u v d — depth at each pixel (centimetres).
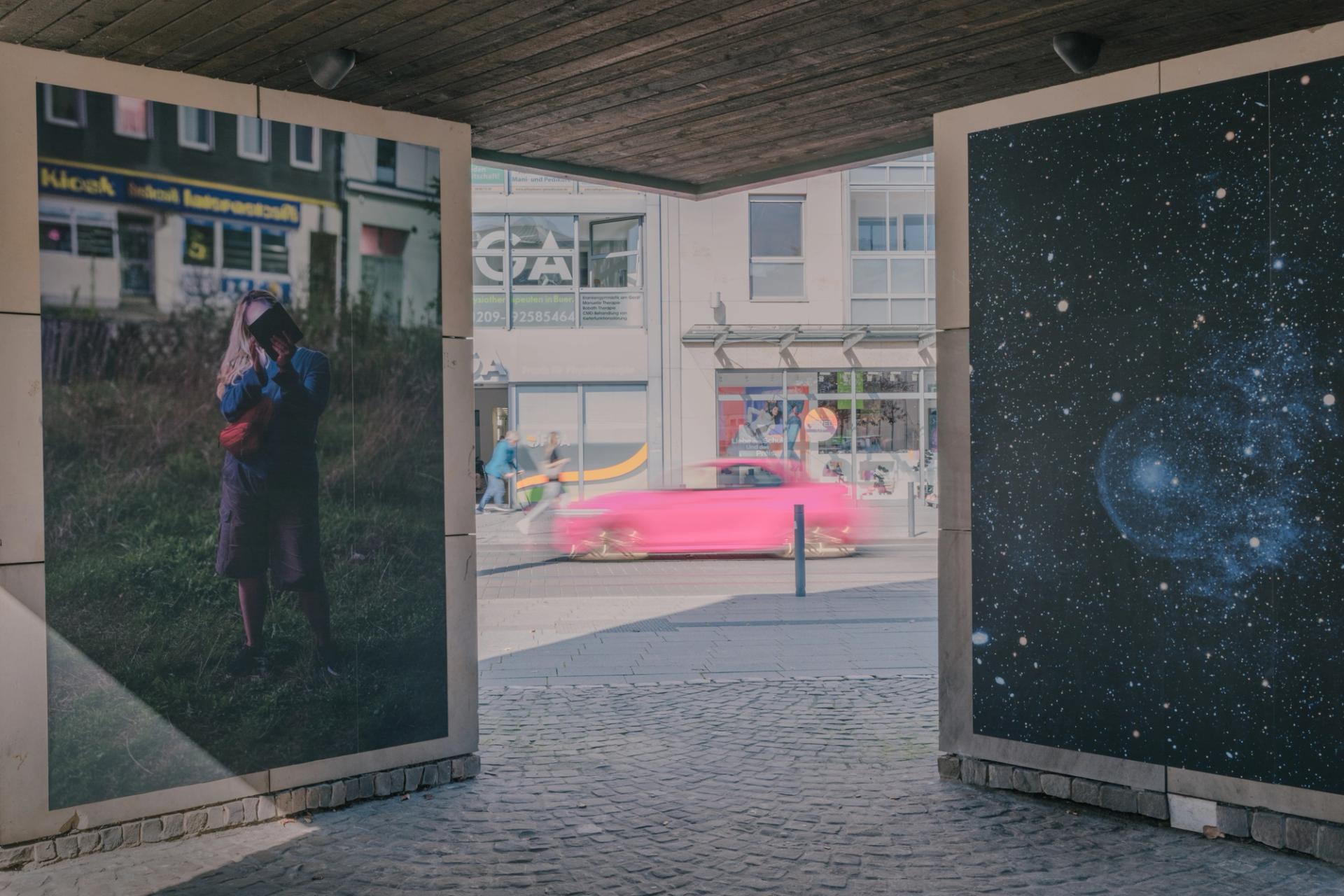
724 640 1107
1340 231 499
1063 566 594
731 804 597
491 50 562
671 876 494
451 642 653
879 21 543
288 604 590
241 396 573
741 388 2692
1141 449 564
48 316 514
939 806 590
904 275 2723
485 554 1903
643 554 1759
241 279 573
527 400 2686
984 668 627
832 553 1786
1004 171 609
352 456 613
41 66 512
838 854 519
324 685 603
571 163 845
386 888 482
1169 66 548
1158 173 554
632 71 609
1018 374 608
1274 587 523
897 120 737
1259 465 527
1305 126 507
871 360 2702
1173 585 555
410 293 637
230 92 569
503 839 547
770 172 880
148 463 544
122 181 534
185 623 556
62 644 520
